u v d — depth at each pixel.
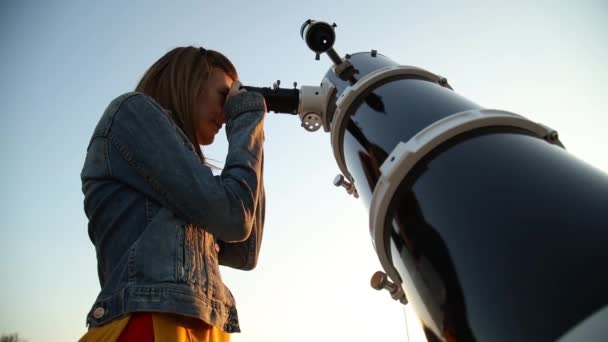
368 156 2.04
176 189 1.60
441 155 1.59
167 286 1.48
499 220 1.25
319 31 2.72
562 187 1.23
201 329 1.57
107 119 1.75
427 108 1.91
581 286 1.01
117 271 1.51
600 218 1.09
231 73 2.34
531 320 1.06
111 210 1.64
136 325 1.42
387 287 2.16
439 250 1.40
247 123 2.01
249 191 1.77
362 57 2.79
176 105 2.05
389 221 1.74
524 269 1.12
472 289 1.23
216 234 1.68
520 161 1.39
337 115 2.35
